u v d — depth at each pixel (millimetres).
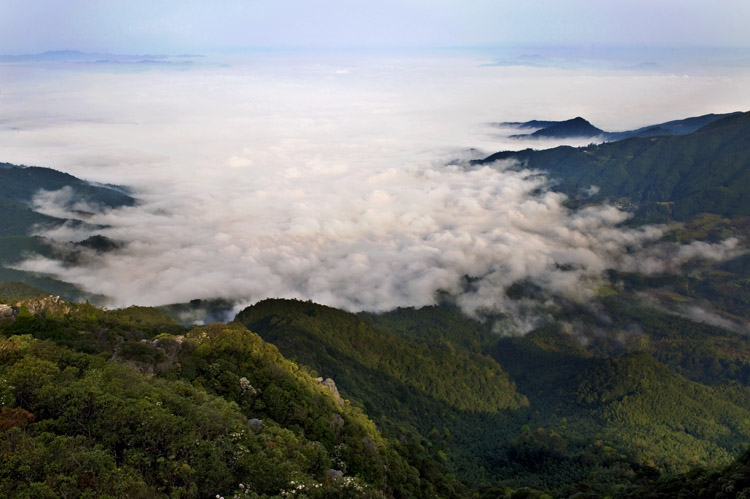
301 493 41031
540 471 110688
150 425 43000
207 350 72500
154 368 64938
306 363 129875
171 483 38938
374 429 80250
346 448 62750
